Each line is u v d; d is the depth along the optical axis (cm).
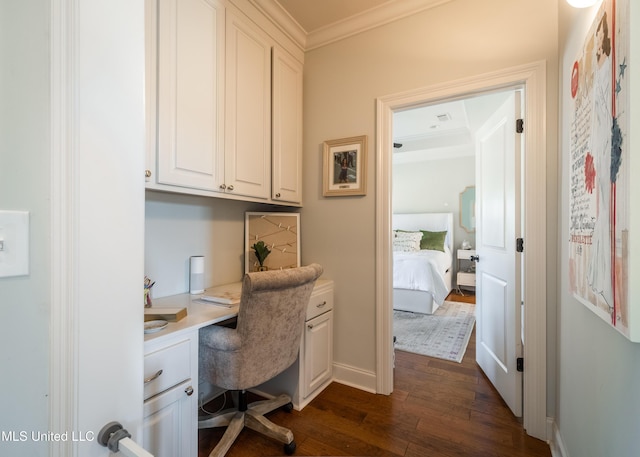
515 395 172
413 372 229
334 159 218
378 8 196
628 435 73
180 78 138
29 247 52
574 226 114
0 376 52
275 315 139
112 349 58
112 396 58
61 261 51
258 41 187
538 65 157
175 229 173
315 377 195
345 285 215
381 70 202
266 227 220
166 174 133
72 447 52
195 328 123
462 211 541
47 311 51
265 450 147
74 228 52
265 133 193
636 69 65
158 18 129
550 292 154
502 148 192
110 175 57
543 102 156
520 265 171
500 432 160
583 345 108
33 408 52
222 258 202
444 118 376
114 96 58
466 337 301
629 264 66
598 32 86
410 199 585
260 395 196
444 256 463
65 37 52
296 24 210
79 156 53
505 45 166
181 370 117
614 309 73
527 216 161
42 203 52
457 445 151
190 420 121
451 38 181
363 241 209
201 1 149
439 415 175
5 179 52
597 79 87
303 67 233
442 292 384
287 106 213
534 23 160
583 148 102
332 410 180
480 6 173
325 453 145
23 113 52
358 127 211
